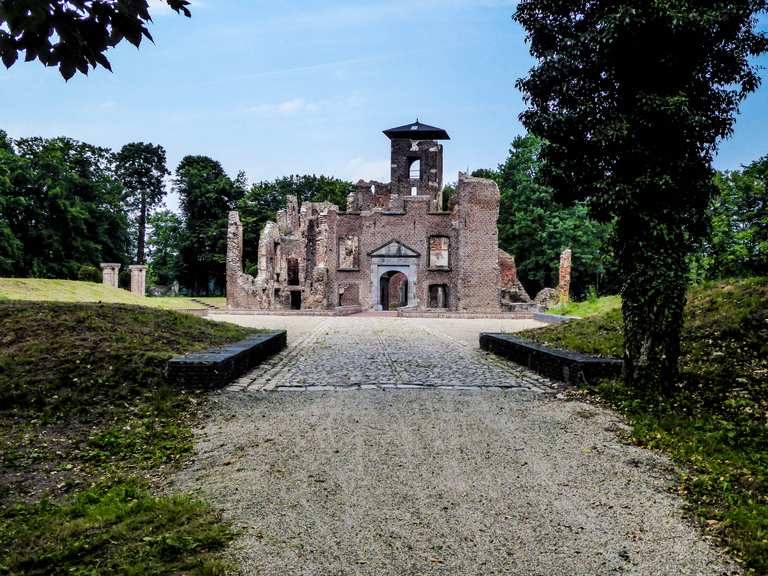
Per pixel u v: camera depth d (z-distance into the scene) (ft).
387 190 200.64
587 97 36.40
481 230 159.94
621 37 32.60
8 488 21.56
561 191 38.37
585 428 28.32
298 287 176.35
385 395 35.17
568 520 18.31
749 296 43.06
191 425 29.07
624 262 34.94
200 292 233.14
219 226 220.43
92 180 194.70
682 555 16.25
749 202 80.12
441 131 200.34
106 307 48.73
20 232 163.73
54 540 17.03
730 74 33.40
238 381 38.73
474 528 17.67
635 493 20.45
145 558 15.70
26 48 15.61
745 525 17.62
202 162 234.99
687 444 25.45
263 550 16.24
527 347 46.26
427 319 109.70
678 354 32.81
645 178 33.19
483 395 35.37
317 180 277.64
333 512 18.67
